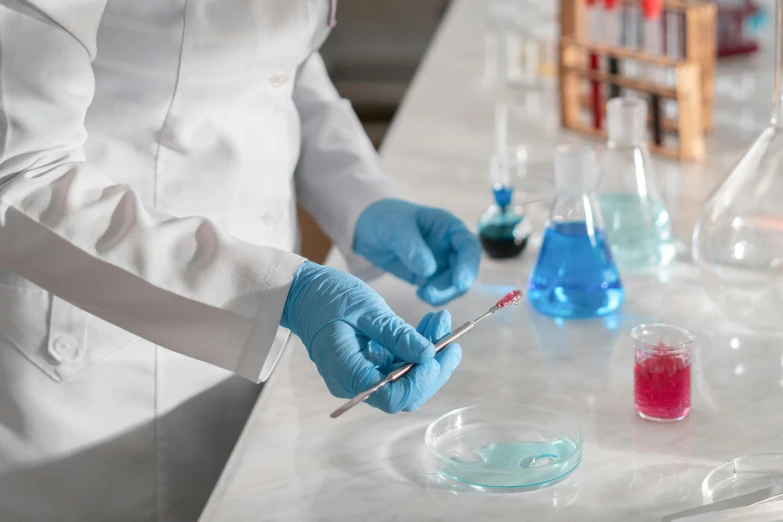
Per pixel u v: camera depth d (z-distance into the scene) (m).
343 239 1.41
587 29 2.12
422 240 1.25
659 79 1.99
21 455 1.15
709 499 0.82
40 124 0.97
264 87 1.26
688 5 1.87
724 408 0.99
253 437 0.98
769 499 0.79
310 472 0.91
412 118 2.35
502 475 0.86
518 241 1.45
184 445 1.22
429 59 3.01
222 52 1.14
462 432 0.96
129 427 1.18
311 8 1.21
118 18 1.09
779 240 1.09
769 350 1.12
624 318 1.22
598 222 1.23
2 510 1.16
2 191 0.95
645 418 0.97
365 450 0.95
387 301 1.33
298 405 1.04
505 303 0.95
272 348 0.97
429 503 0.85
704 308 1.24
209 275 0.95
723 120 2.08
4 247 0.96
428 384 0.88
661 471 0.88
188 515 1.24
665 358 0.94
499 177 1.77
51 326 1.12
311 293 0.94
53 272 0.97
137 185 1.17
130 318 0.99
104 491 1.19
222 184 1.21
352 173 1.44
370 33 5.40
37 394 1.14
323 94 1.56
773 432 0.93
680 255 1.42
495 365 1.12
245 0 1.14
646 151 1.37
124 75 1.12
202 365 1.21
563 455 0.90
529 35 2.61
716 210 1.14
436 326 0.94
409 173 1.90
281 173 1.31
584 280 1.21
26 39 0.95
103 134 1.14
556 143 2.06
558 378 1.07
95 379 1.15
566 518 0.81
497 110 2.40
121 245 0.95
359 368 0.88
